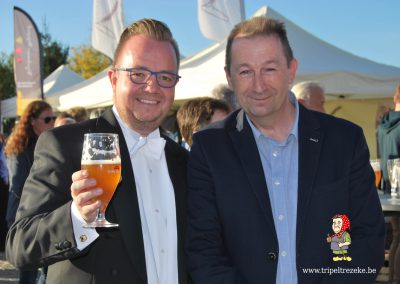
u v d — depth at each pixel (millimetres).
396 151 4977
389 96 8453
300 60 8461
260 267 2160
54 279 2006
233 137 2338
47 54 43500
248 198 2225
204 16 7750
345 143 2277
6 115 19031
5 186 8344
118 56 2203
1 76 38375
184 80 8875
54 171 1971
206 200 2291
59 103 12656
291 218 2217
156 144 2244
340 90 8305
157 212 2168
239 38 2258
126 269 2000
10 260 1933
